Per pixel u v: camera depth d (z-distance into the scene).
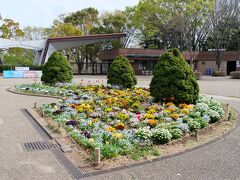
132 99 11.42
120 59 16.20
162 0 31.73
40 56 38.59
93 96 12.53
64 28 45.31
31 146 6.28
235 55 45.47
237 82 27.52
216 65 46.06
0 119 8.92
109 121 8.04
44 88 15.44
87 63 48.75
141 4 33.16
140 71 41.50
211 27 38.12
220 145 6.52
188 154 5.89
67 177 4.75
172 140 6.52
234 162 5.51
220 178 4.80
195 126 7.29
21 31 45.81
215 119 8.41
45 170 5.02
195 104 10.38
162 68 10.60
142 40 48.91
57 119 8.27
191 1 31.03
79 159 5.49
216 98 15.09
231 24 38.28
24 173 4.90
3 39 35.91
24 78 31.28
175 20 32.66
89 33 48.12
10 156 5.67
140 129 6.62
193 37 38.97
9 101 12.55
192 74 10.52
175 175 4.88
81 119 8.02
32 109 10.36
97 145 5.81
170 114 8.62
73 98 12.10
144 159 5.53
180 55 10.73
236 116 9.78
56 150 6.02
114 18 46.00
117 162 5.33
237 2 37.50
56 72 17.05
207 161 5.54
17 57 48.12
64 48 37.41
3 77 32.34
